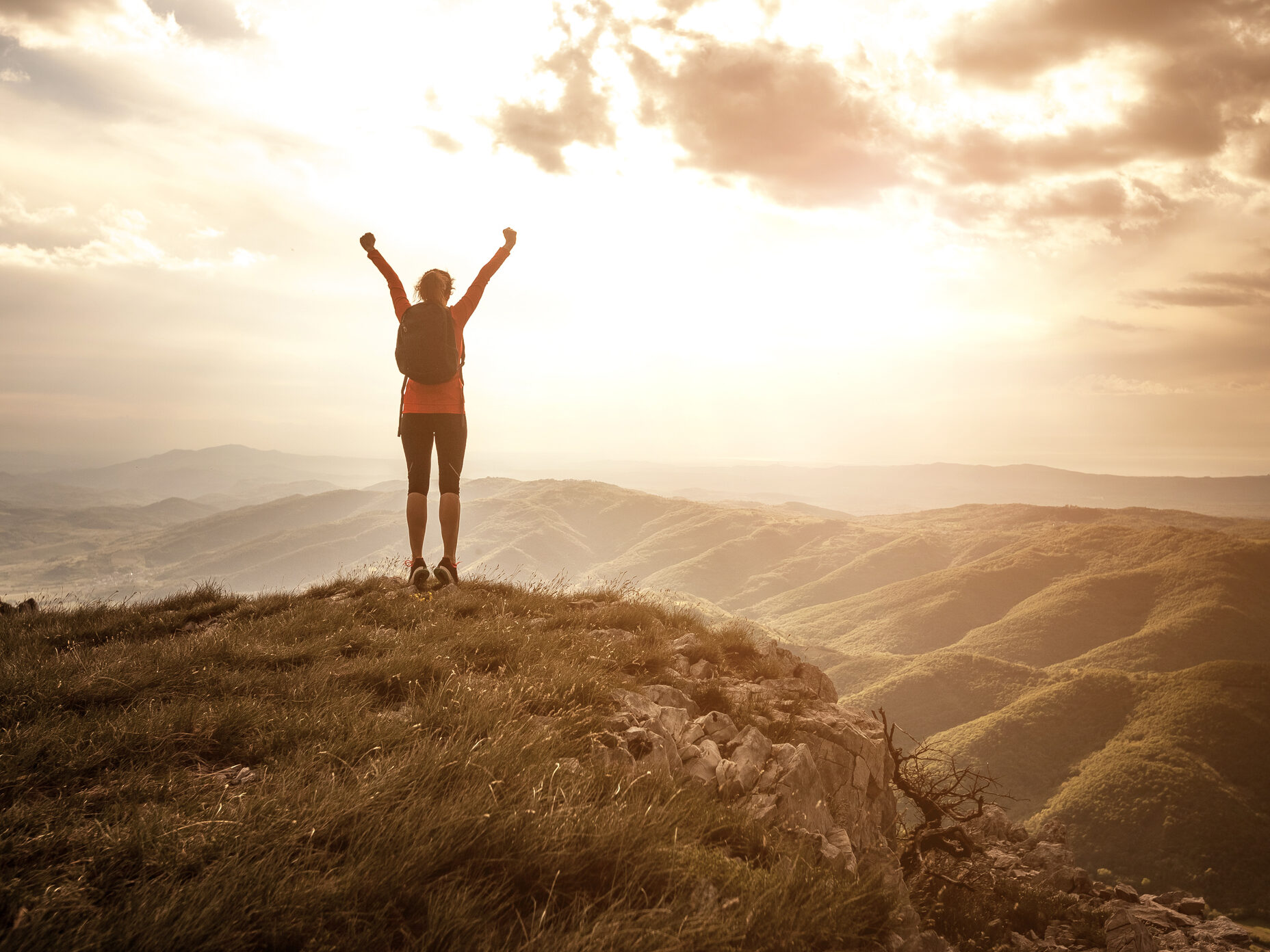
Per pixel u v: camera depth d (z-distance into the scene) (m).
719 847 3.81
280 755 3.98
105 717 4.32
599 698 5.73
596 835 3.04
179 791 3.45
